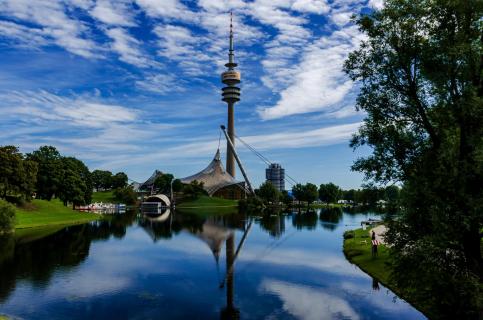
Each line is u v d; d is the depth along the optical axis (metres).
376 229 71.25
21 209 97.81
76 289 35.81
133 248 59.72
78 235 74.69
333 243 64.38
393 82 24.30
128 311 29.86
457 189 21.02
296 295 34.06
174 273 42.66
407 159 24.19
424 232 21.78
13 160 89.88
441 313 22.81
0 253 52.91
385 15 23.52
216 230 86.75
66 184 119.81
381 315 28.73
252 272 43.00
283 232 81.81
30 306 30.73
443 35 22.56
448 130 23.20
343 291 34.97
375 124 25.03
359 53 24.97
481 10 21.27
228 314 29.30
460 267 21.09
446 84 22.50
